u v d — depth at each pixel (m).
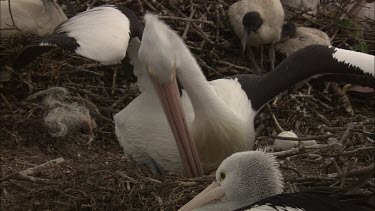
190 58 9.62
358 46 14.22
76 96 12.19
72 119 11.60
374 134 11.46
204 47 13.43
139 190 9.11
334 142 10.59
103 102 12.43
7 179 10.01
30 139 11.45
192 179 9.30
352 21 14.88
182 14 13.59
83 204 9.20
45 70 12.33
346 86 13.45
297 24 14.84
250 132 10.02
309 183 9.50
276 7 13.76
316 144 11.05
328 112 13.20
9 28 11.84
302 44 14.00
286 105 12.80
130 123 10.12
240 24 13.62
